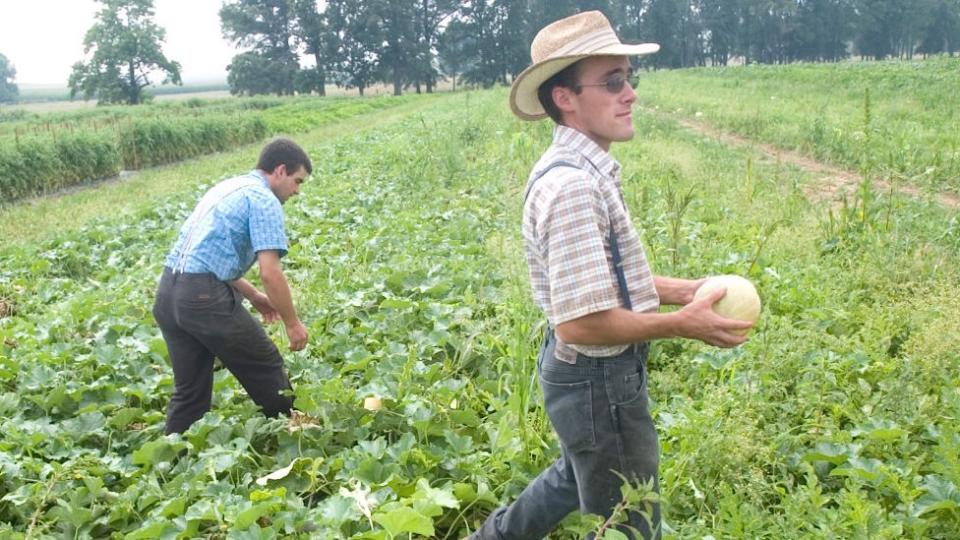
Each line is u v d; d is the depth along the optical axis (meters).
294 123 38.97
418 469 4.08
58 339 6.77
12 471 4.18
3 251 10.97
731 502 3.38
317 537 3.42
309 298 6.90
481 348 5.59
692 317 2.50
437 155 15.06
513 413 4.20
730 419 4.01
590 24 2.57
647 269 2.67
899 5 110.88
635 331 2.48
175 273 4.49
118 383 5.63
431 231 9.68
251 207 4.45
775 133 17.64
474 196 11.54
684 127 21.81
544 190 2.56
